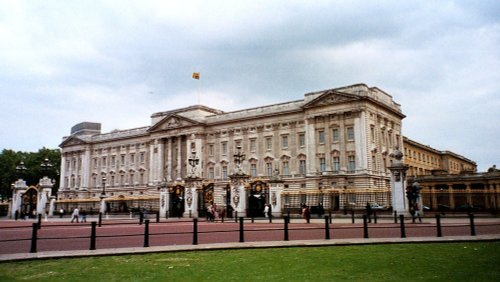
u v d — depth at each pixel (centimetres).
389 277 1140
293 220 4325
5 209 8094
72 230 3212
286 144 8644
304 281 1102
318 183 7838
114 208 8088
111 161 12144
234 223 3925
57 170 13662
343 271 1233
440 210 6128
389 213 4962
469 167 15462
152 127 10800
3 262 1474
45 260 1527
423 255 1517
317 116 8025
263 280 1123
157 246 1858
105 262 1471
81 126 13588
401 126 9100
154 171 10750
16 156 12500
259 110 9188
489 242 1862
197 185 5556
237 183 5031
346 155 7588
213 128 9900
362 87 7575
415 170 10638
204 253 1675
